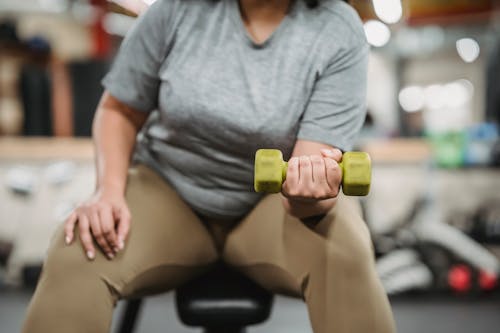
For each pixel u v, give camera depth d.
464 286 2.58
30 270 2.50
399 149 2.58
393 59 4.72
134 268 0.75
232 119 0.76
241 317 0.82
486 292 2.59
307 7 0.81
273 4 0.80
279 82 0.76
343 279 0.70
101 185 0.81
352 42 0.78
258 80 0.77
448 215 3.27
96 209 0.76
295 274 0.76
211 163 0.80
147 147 0.89
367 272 0.71
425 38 4.70
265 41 0.78
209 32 0.79
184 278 0.85
